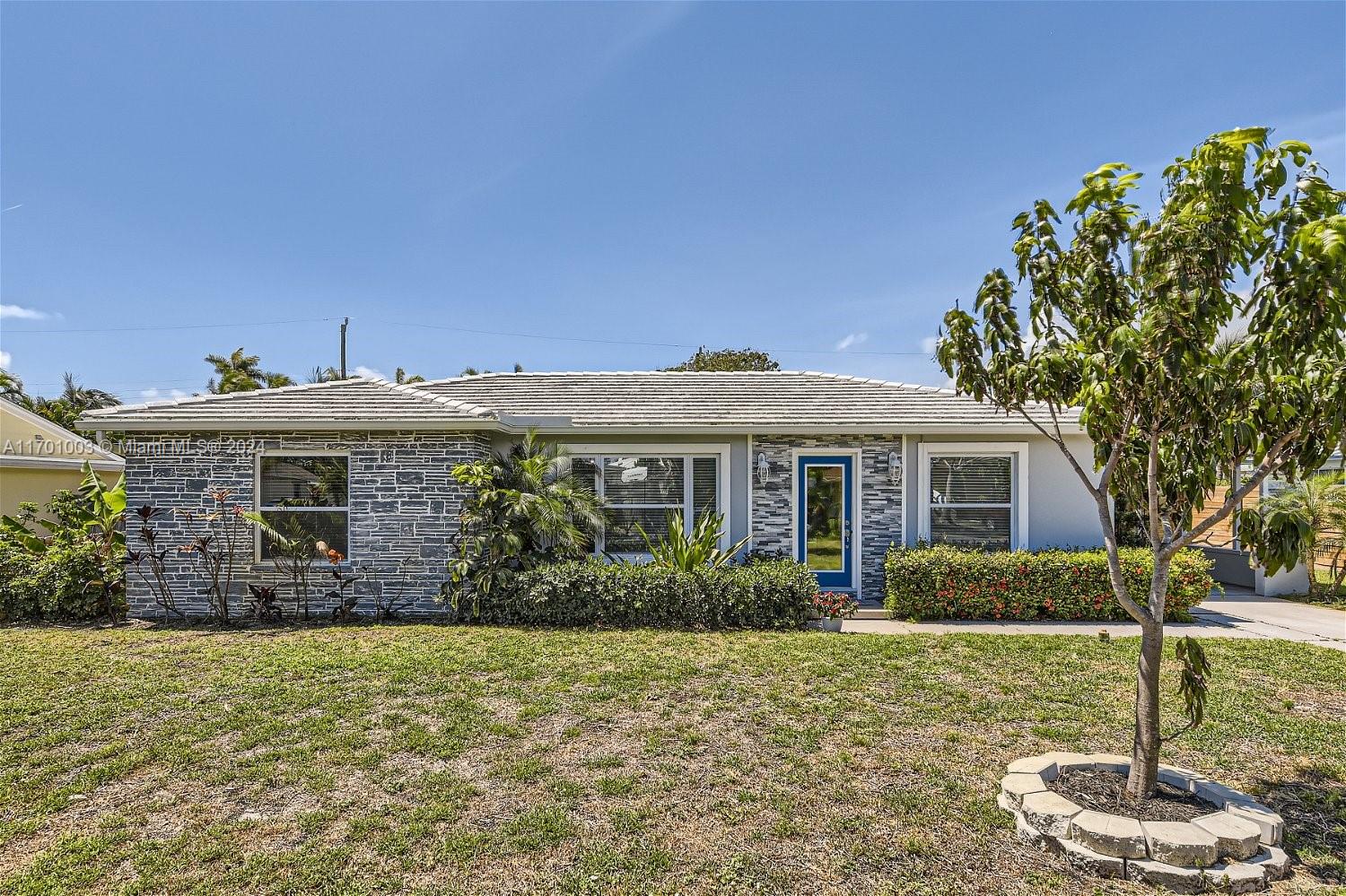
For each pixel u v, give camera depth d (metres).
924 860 4.00
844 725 6.06
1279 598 13.18
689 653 8.38
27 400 28.70
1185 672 4.61
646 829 4.32
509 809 4.56
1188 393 3.73
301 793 4.79
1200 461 4.10
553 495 10.98
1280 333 3.48
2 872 3.86
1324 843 4.18
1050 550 11.55
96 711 6.38
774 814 4.50
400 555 10.99
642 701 6.64
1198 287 3.61
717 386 14.30
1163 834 3.85
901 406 12.70
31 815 4.49
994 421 11.77
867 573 12.22
